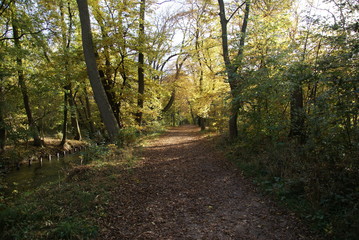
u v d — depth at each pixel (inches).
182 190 233.1
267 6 397.7
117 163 320.2
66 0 553.3
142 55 604.4
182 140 627.2
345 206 155.4
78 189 220.8
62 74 525.3
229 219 173.0
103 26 480.4
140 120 625.0
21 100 589.6
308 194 175.9
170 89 771.4
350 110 166.1
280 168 233.6
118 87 527.2
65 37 594.6
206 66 650.8
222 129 557.6
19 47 481.7
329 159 189.8
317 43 264.8
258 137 311.7
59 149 652.7
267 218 169.6
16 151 514.9
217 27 561.3
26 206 189.2
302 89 277.0
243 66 323.3
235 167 298.0
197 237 151.1
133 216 179.8
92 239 149.3
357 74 164.2
